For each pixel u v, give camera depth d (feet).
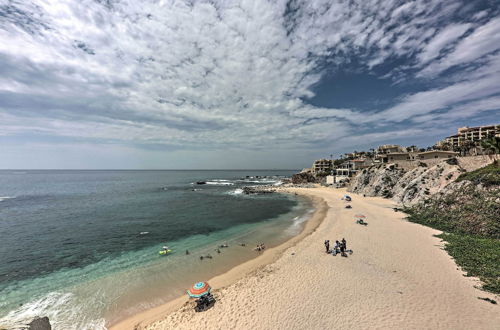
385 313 40.68
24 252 89.56
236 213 163.02
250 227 123.95
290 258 69.62
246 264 72.59
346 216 124.26
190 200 227.81
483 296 43.91
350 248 73.46
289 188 318.04
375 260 63.21
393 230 91.09
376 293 47.01
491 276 49.73
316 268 60.54
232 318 42.73
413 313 40.24
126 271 71.15
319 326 38.55
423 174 143.33
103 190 323.37
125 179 603.26
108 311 50.93
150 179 611.47
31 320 29.12
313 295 47.62
